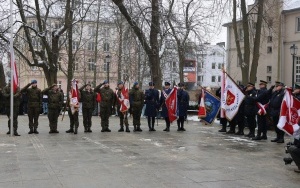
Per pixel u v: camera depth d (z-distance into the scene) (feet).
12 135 44.55
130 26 74.08
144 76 112.68
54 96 47.96
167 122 51.90
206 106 52.85
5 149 34.22
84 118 49.21
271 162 29.40
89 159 29.63
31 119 47.19
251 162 29.30
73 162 28.35
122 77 139.33
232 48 147.02
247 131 52.65
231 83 47.78
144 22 75.20
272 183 22.65
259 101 43.06
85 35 160.76
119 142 39.63
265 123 43.11
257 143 40.22
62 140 40.86
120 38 86.74
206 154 32.73
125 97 50.34
